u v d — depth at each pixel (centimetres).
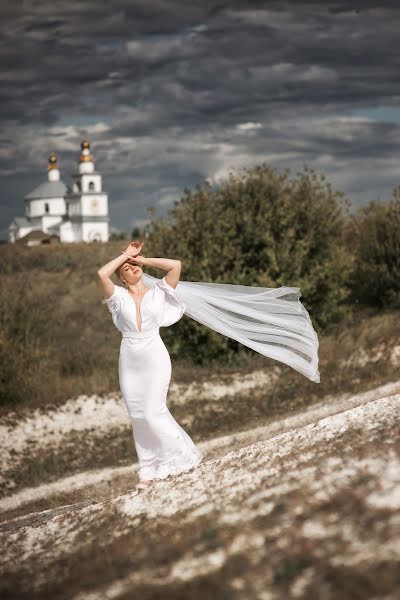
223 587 419
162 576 459
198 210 2133
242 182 2250
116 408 1722
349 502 477
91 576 493
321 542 437
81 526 649
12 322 1912
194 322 1950
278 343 855
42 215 12762
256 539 471
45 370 1883
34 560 580
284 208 2194
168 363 726
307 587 395
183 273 2050
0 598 492
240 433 1421
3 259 4894
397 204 2448
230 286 855
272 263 2075
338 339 1997
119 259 716
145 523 585
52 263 4747
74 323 2650
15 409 1702
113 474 1324
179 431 739
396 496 464
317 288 2191
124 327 720
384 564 390
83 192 11775
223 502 569
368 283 2414
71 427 1631
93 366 1997
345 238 2541
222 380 1856
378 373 1678
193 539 503
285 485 557
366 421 706
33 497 1267
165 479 724
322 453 625
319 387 1680
